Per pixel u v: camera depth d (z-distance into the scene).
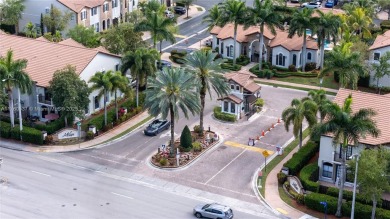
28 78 80.31
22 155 77.19
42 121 87.19
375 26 133.62
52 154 77.69
